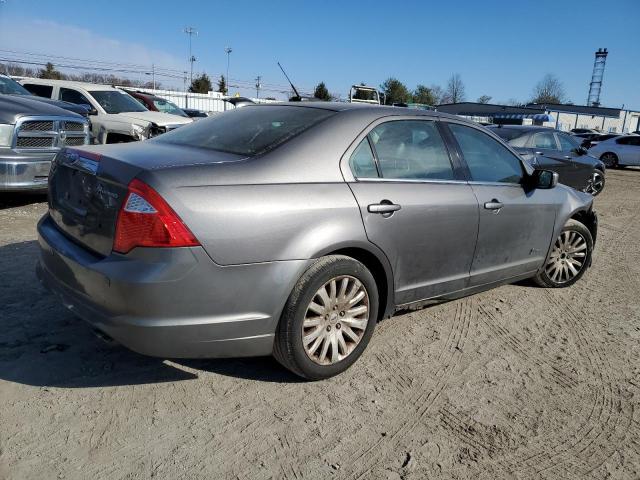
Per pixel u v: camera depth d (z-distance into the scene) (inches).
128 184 100.7
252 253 105.4
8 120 248.2
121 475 91.4
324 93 1694.1
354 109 133.2
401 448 103.7
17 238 217.6
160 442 100.6
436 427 111.0
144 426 104.9
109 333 103.0
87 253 108.6
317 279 114.3
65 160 121.5
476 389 127.5
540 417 117.2
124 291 98.2
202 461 96.3
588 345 156.6
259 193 107.6
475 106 1763.0
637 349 155.4
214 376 124.9
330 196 116.5
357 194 121.3
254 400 116.3
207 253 100.7
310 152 119.0
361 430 108.5
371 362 137.1
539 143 422.6
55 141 269.9
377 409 116.2
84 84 439.8
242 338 109.2
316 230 113.0
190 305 101.4
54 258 115.3
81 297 108.7
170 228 97.7
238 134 127.3
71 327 141.3
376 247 124.7
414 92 2421.3
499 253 163.0
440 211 138.4
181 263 98.6
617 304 193.3
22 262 187.0
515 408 120.3
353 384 125.6
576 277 207.3
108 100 435.8
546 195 179.6
